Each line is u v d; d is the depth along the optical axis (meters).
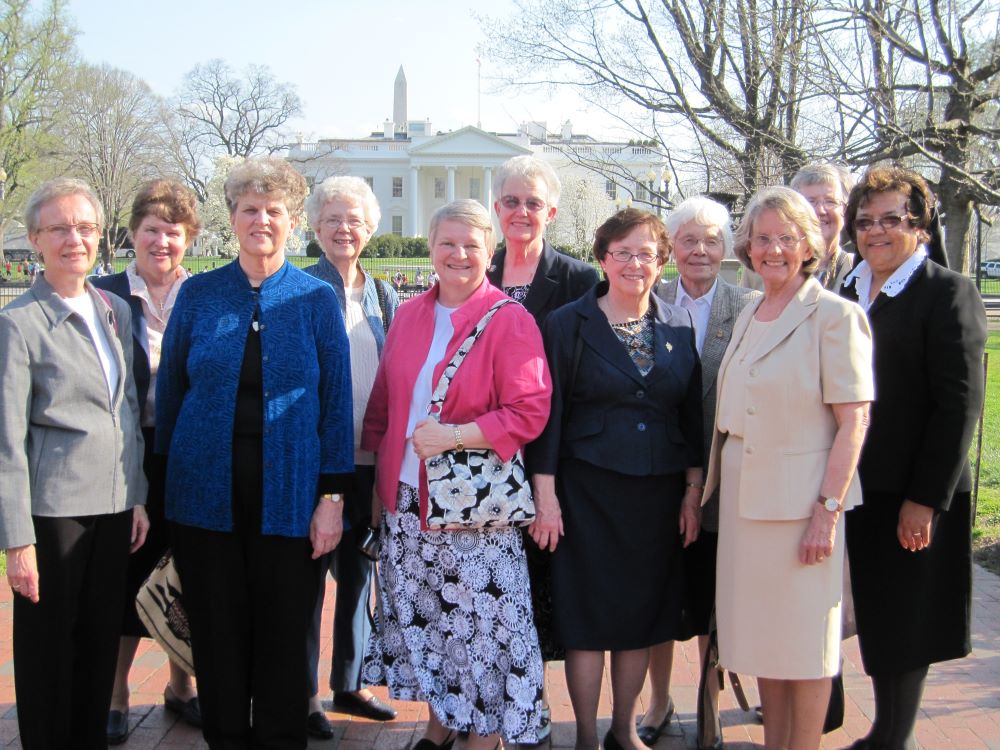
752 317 2.96
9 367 2.69
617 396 3.04
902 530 2.91
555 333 3.14
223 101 47.75
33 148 33.81
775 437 2.77
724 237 3.50
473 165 65.44
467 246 3.01
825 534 2.71
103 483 2.84
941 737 3.34
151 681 3.90
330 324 3.01
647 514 3.08
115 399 2.90
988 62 6.52
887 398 2.95
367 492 3.49
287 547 2.92
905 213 2.94
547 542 3.10
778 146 6.67
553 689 3.87
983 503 6.38
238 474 2.87
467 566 2.94
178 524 2.93
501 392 2.95
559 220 36.03
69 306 2.81
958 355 2.81
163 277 3.38
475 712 2.94
